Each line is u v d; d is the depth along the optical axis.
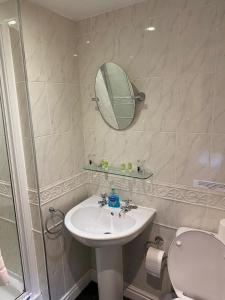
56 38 1.58
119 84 1.61
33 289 1.74
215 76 1.29
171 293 1.50
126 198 1.78
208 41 1.27
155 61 1.46
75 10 1.55
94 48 1.69
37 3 1.43
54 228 1.71
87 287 2.08
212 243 1.28
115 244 1.41
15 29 1.35
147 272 1.78
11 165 1.54
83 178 1.94
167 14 1.37
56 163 1.67
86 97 1.82
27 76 1.41
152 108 1.53
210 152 1.38
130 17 1.49
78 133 1.85
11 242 1.70
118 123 1.68
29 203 1.62
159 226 1.67
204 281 1.32
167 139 1.51
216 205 1.42
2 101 1.46
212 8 1.23
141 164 1.65
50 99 1.58
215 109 1.32
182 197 1.53
